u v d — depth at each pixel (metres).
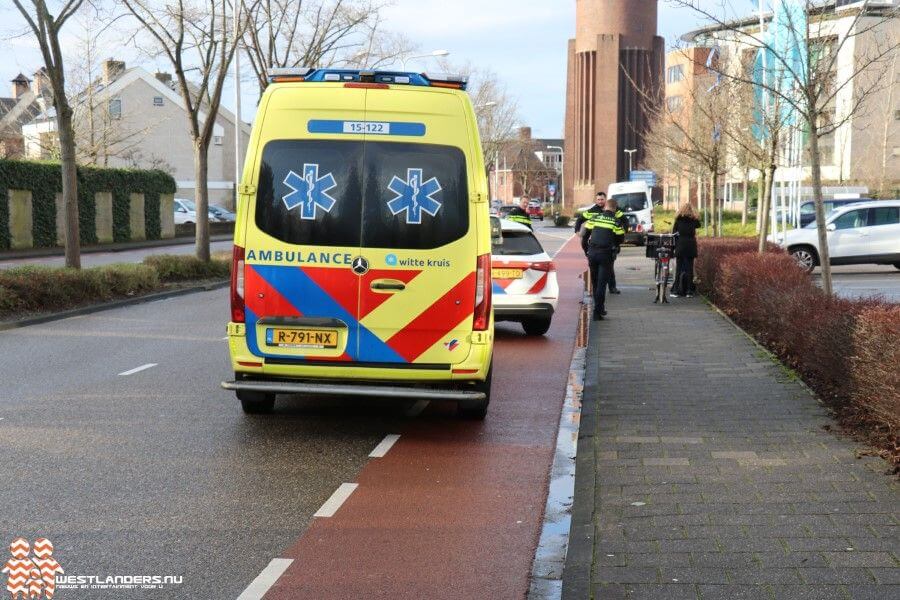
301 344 7.56
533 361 11.98
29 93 65.19
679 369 10.41
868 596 4.20
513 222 14.30
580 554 4.77
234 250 7.57
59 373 10.56
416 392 7.38
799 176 20.56
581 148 104.31
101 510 5.75
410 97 7.56
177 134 69.44
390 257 7.50
